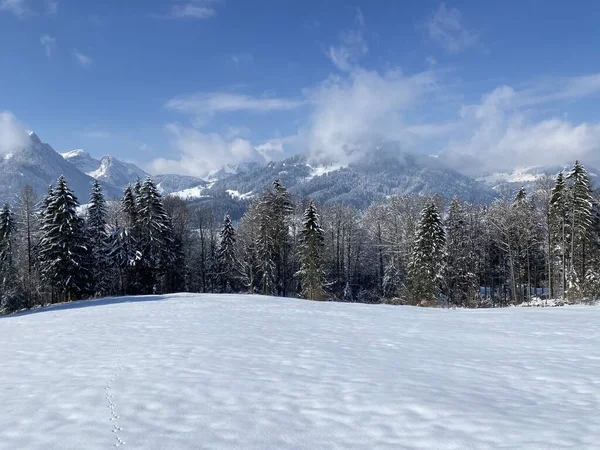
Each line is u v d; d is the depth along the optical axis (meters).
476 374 8.73
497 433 5.70
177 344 12.09
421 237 43.06
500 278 57.44
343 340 12.84
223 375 8.53
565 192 40.75
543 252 51.84
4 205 42.97
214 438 5.57
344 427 5.94
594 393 7.46
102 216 47.53
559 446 5.27
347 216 72.44
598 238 40.53
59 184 39.81
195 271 64.19
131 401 6.99
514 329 15.28
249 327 15.70
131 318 19.22
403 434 5.71
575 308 25.94
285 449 5.27
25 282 44.62
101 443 5.41
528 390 7.63
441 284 44.09
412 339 13.11
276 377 8.39
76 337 14.13
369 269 73.50
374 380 8.19
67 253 39.19
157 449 5.23
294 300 30.30
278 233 48.75
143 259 44.66
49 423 6.10
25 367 9.77
